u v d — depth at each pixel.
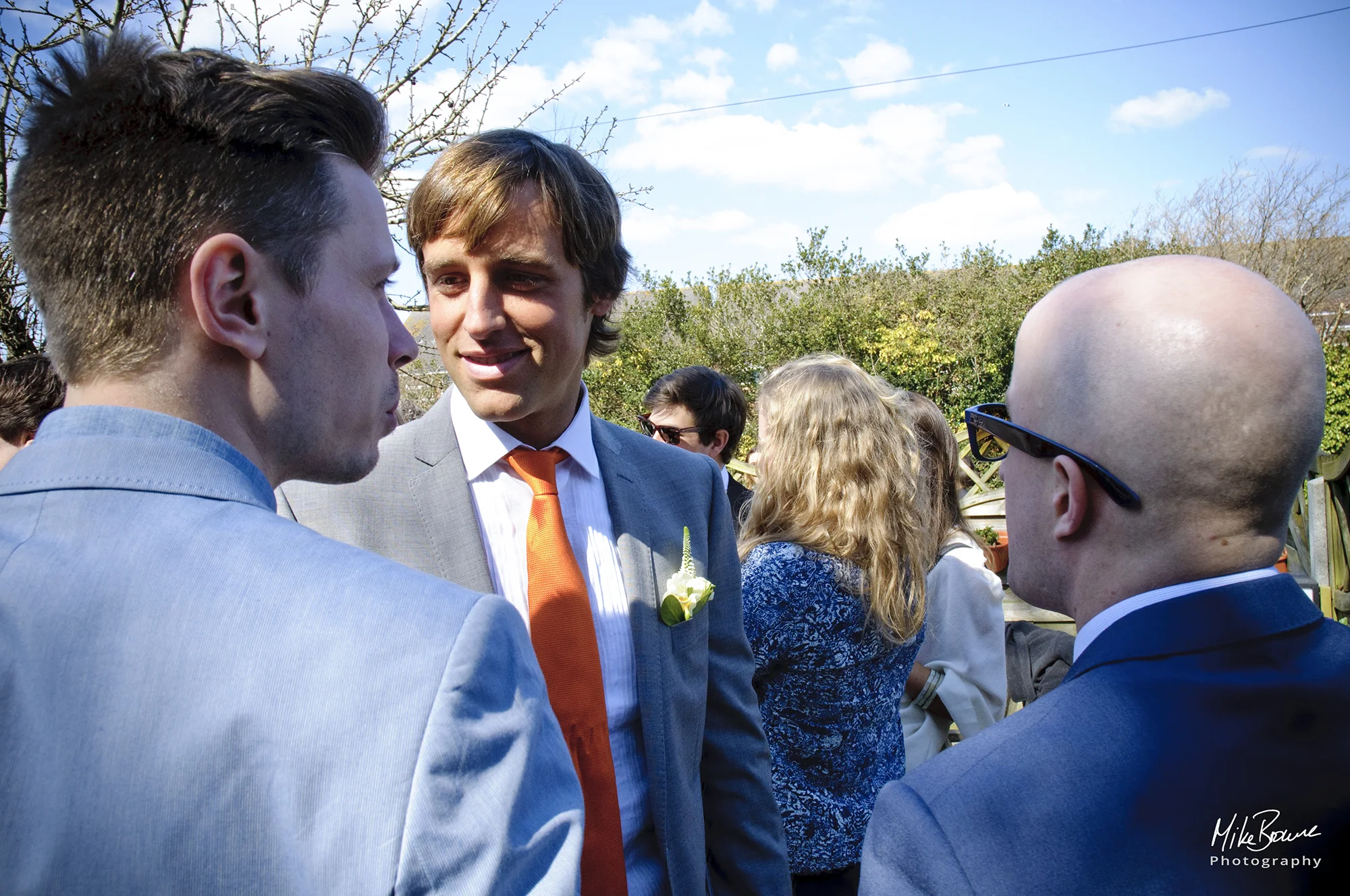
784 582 1.85
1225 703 0.82
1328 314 19.64
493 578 1.41
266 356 0.78
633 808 1.41
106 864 0.60
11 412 1.91
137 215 0.72
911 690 2.46
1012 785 0.82
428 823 0.60
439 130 3.63
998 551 4.12
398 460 1.40
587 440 1.54
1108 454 0.90
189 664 0.63
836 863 1.85
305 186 0.79
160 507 0.70
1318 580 5.50
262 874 0.60
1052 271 15.28
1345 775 0.78
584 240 1.35
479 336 1.33
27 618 0.65
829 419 1.92
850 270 15.28
